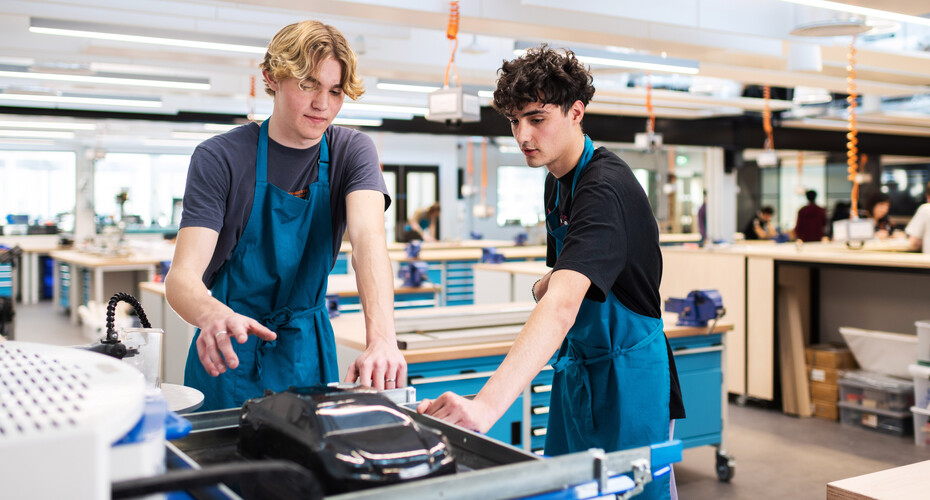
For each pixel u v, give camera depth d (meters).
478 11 5.20
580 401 1.72
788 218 17.06
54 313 10.93
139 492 0.64
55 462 0.59
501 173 16.11
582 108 1.58
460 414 1.15
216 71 7.51
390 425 0.88
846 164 16.47
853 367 5.43
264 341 1.57
